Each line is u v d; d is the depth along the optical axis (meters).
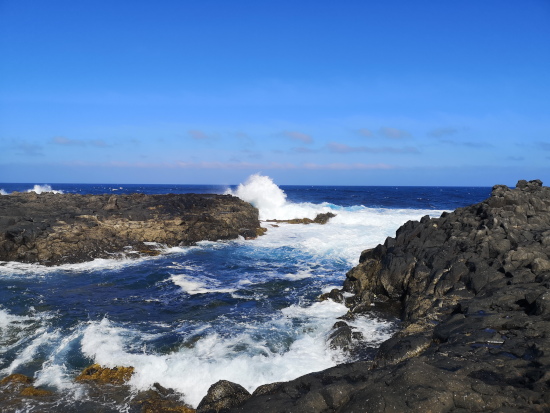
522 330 8.95
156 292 16.52
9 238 20.61
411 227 18.69
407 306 13.40
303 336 12.13
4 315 13.59
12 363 10.57
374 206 50.56
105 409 8.62
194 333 12.38
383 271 15.58
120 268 20.05
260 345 11.48
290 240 27.75
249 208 33.28
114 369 10.18
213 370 9.90
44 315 13.71
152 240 24.81
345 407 6.58
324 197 66.25
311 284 17.78
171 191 98.81
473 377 6.99
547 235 13.51
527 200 17.69
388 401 6.38
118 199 32.34
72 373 10.16
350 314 13.76
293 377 9.63
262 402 7.20
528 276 11.78
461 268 13.38
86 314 13.89
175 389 9.48
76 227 22.69
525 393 6.38
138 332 12.45
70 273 18.95
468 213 18.08
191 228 26.92
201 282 17.97
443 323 10.26
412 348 9.08
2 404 8.73
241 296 16.08
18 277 17.98
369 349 11.02
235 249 25.11
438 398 6.36
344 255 23.38
